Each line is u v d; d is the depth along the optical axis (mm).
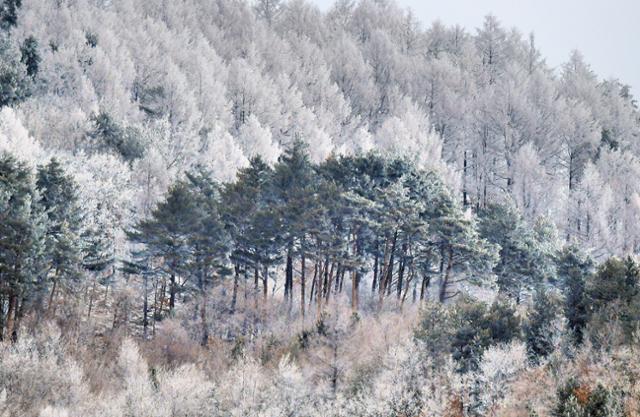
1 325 32312
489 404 23266
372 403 23953
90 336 34969
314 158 66562
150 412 23875
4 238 32562
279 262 39812
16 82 67250
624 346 23891
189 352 35094
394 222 40500
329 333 29359
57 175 39000
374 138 78875
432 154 70062
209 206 41656
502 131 76000
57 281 36062
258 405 24453
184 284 41969
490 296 46438
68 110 67938
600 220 58969
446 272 41250
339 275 46656
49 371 26594
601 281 29906
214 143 61062
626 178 66125
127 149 59625
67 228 36438
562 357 25703
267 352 33094
